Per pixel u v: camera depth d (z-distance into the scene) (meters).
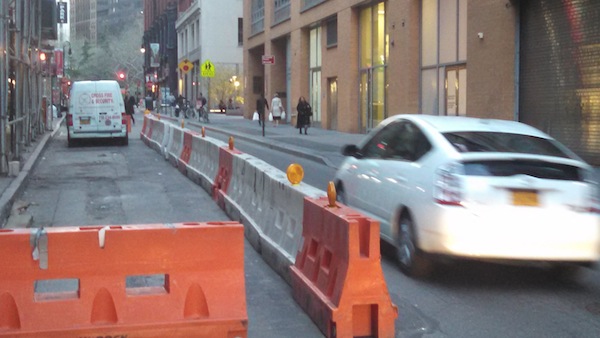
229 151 12.46
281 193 8.39
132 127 40.28
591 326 6.46
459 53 22.53
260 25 46.16
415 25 25.11
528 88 19.23
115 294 5.25
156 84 79.56
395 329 6.30
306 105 31.36
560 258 7.20
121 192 14.43
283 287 7.60
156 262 5.34
